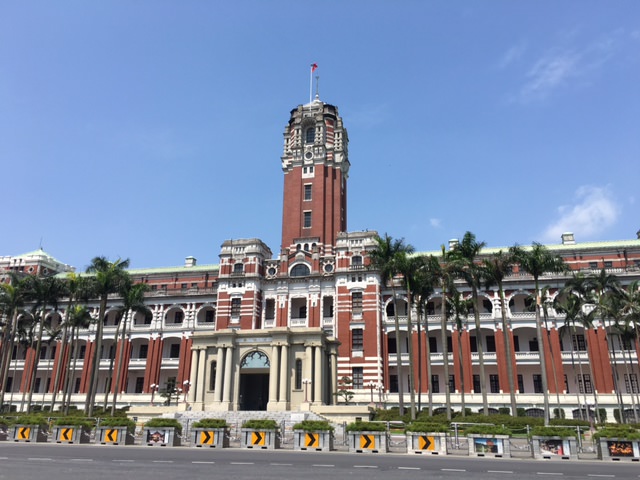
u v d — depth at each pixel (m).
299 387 57.44
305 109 104.50
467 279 62.66
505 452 33.06
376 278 84.69
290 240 95.25
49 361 93.38
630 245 84.19
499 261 61.53
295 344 58.91
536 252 60.12
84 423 41.34
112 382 91.25
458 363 80.12
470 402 76.50
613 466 27.52
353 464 26.22
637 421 65.56
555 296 79.44
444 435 34.62
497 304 82.38
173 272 101.06
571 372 79.25
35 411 81.44
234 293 90.00
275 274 92.25
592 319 71.19
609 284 68.88
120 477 19.83
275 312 88.88
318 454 32.31
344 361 81.38
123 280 74.00
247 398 62.16
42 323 79.06
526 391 79.69
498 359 79.12
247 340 59.81
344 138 104.94
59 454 29.94
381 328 83.69
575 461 30.72
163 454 30.67
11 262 109.75
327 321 85.56
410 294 64.69
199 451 33.53
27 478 19.20
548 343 78.75
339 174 99.12
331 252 92.75
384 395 78.88
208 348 60.97
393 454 33.66
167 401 79.62
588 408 68.56
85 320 80.75
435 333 84.56
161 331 93.19
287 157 102.00
